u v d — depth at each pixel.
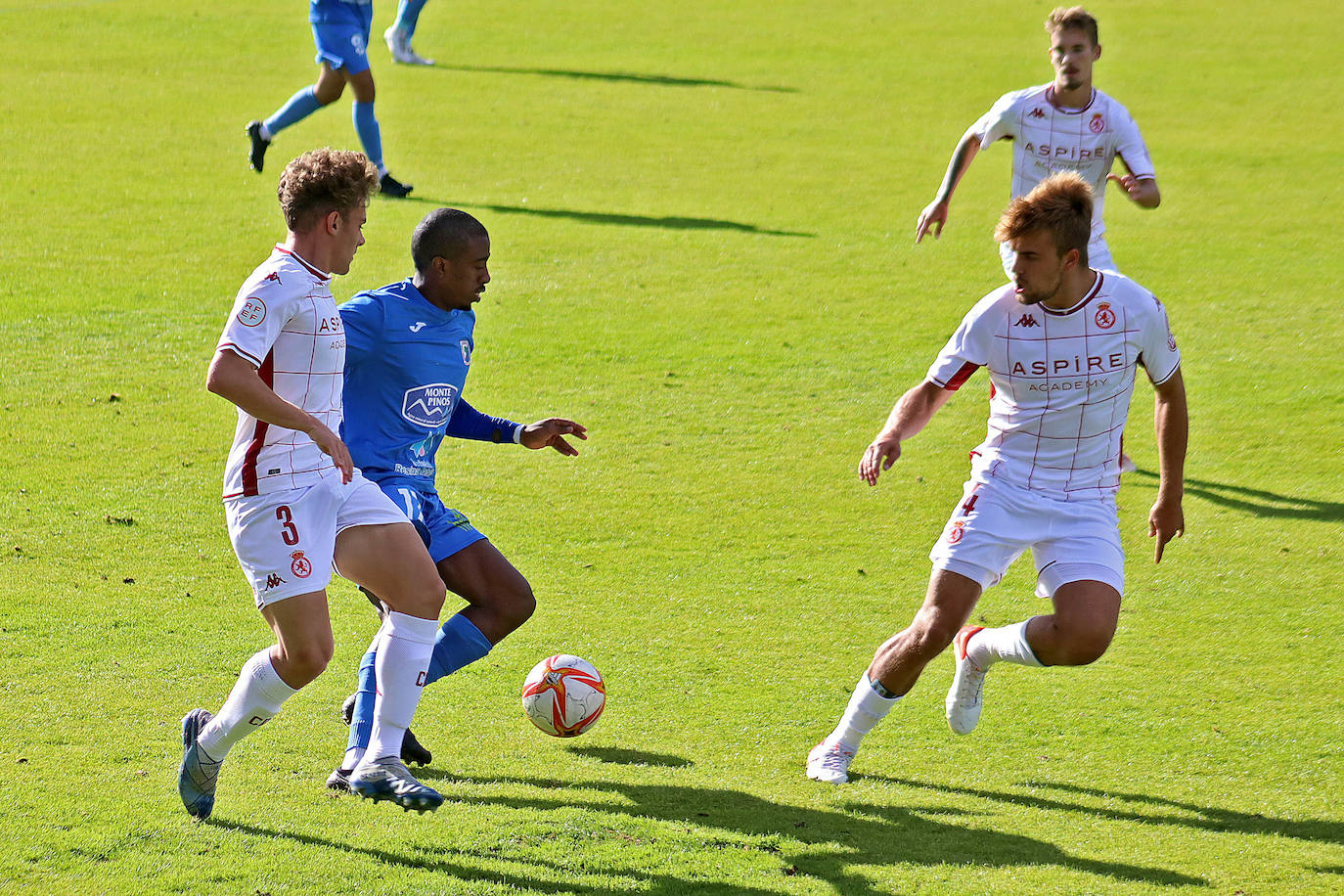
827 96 73.19
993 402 16.56
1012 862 14.09
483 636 16.27
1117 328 15.52
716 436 29.17
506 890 13.29
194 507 24.38
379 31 89.31
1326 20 102.12
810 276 41.94
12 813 14.45
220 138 56.97
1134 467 27.39
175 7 90.25
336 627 20.39
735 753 16.78
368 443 16.77
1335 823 15.11
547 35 90.19
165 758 15.92
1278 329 37.44
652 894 13.29
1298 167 59.81
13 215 44.16
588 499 25.73
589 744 16.94
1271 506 25.97
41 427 27.80
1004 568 16.14
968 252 45.19
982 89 75.50
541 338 35.28
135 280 38.16
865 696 15.86
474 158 56.06
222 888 13.20
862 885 13.50
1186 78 80.88
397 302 16.61
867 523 24.92
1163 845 14.52
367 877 13.49
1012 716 18.05
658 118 66.12
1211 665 19.52
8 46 75.19
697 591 21.88
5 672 18.02
